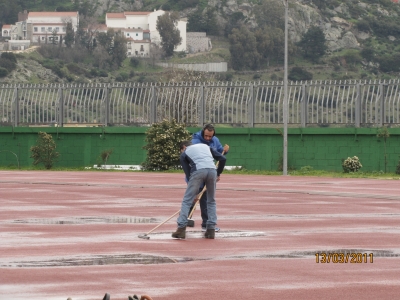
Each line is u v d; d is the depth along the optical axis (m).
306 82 92.62
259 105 93.12
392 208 46.62
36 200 50.94
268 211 44.62
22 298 21.50
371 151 89.88
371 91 98.12
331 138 90.88
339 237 33.38
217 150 36.88
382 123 90.12
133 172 88.56
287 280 24.03
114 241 32.00
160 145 89.94
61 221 39.12
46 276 24.41
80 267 25.94
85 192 57.66
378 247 30.50
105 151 95.56
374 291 22.53
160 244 31.27
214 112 94.56
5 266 26.05
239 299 21.50
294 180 75.19
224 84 94.44
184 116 95.25
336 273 25.16
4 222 38.59
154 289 22.69
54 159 97.19
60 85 98.81
